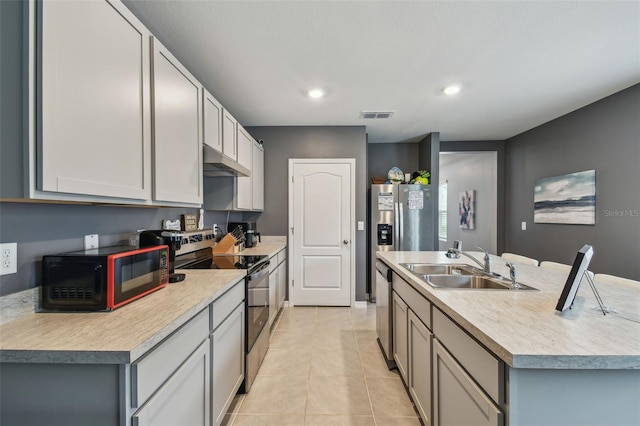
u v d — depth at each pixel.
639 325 0.94
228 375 1.57
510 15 1.60
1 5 0.81
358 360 2.29
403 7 1.54
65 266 1.08
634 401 0.78
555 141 3.40
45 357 0.78
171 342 1.01
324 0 1.49
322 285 3.65
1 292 0.99
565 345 0.79
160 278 1.39
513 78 2.35
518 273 1.77
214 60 2.08
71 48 0.91
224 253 2.64
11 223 1.03
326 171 3.64
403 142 4.51
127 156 1.16
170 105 1.47
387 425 1.60
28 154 0.80
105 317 1.02
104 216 1.49
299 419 1.64
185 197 1.63
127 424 0.80
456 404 1.11
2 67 0.81
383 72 2.25
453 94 2.68
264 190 3.65
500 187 4.41
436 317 1.32
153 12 1.57
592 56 2.02
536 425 0.80
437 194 3.97
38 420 0.81
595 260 2.86
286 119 3.39
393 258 2.39
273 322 3.02
